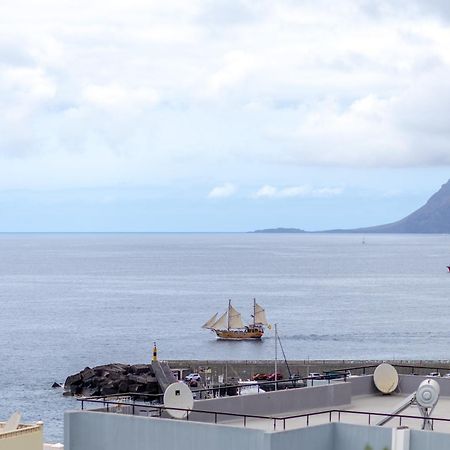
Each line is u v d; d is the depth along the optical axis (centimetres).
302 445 4131
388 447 4128
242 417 4747
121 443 4359
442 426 4578
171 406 4562
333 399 5125
